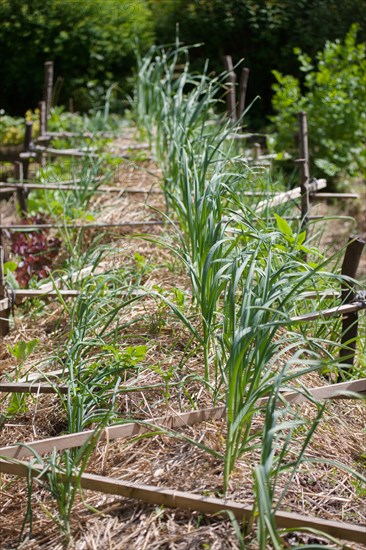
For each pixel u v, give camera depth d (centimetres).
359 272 620
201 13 1158
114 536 257
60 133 747
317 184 563
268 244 321
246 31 1157
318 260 496
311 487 283
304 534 253
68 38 1104
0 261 406
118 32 1125
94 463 292
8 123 1004
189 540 251
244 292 282
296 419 295
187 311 387
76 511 269
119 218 555
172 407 318
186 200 401
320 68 857
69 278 436
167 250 480
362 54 862
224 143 634
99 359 354
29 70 1124
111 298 396
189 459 288
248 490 270
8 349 365
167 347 363
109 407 321
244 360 272
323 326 379
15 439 321
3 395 352
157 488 264
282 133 831
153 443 298
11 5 1095
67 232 513
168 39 1186
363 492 282
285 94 851
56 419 331
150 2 1199
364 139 854
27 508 263
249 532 252
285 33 1151
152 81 709
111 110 1083
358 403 348
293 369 340
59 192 614
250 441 296
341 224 744
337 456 303
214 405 311
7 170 844
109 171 628
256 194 514
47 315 435
